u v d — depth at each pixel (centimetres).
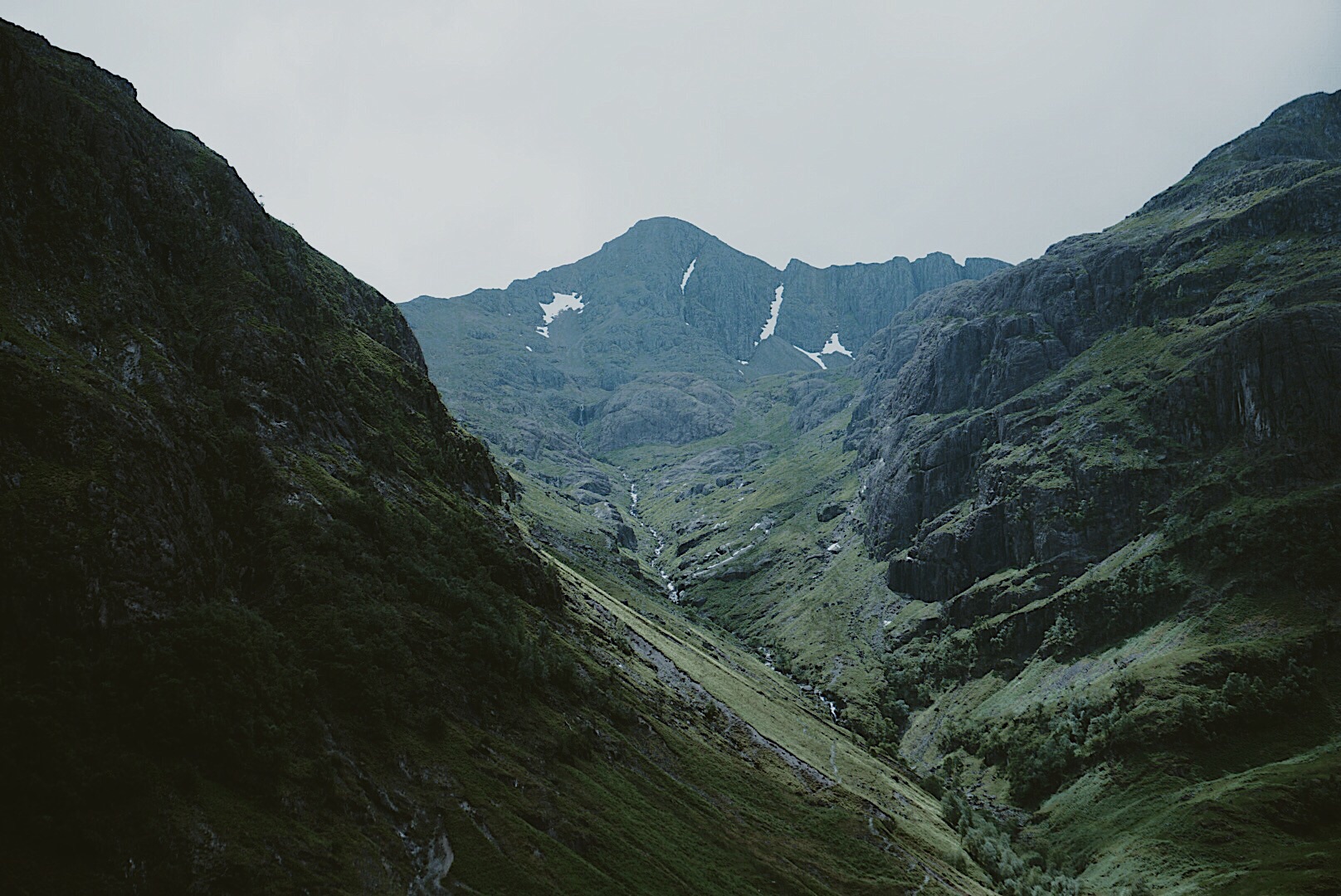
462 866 8988
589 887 9681
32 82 12512
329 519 12238
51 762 6794
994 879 18238
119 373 10994
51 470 8531
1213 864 18688
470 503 19062
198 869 6988
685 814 13150
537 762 11650
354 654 10300
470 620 13000
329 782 8681
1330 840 18525
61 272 11312
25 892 6028
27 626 7481
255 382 13475
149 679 7988
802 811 15638
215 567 10188
